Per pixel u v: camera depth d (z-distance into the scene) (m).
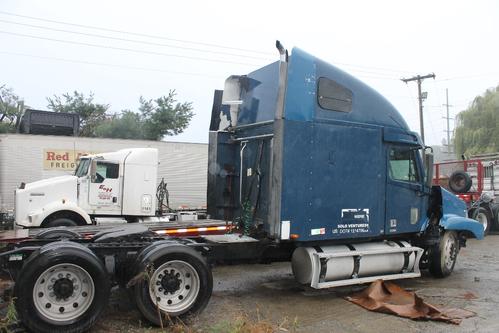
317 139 6.93
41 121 19.81
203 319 5.96
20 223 11.47
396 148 8.02
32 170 16.52
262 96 7.38
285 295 7.38
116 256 5.82
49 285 5.21
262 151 7.24
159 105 33.09
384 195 7.78
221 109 8.30
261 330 5.44
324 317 6.21
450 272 9.03
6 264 5.45
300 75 6.82
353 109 7.40
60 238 6.49
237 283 8.23
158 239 6.32
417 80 37.19
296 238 6.71
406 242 8.26
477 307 6.77
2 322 5.04
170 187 18.33
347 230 7.25
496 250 12.89
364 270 7.41
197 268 5.74
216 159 7.86
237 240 6.93
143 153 12.92
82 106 36.00
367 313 6.41
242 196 7.65
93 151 17.30
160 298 5.62
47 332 5.09
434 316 6.09
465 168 18.52
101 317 5.89
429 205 8.72
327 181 7.02
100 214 12.46
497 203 17.36
